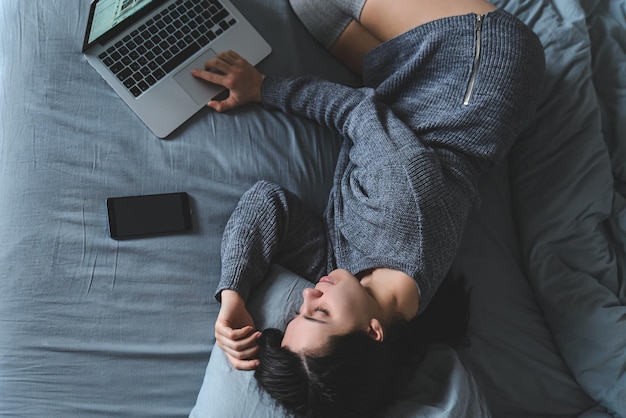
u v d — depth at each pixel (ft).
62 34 4.10
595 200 4.33
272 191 3.94
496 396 4.17
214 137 4.18
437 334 4.01
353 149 4.03
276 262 3.98
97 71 4.08
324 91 4.20
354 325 3.32
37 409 3.53
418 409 3.60
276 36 4.54
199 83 4.23
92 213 3.84
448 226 3.76
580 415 4.22
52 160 3.87
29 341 3.59
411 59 4.18
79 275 3.74
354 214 3.90
